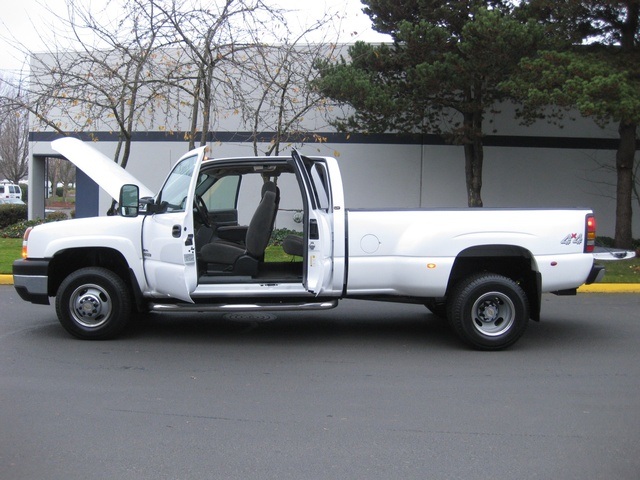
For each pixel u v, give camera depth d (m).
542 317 9.03
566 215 7.09
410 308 9.73
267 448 4.42
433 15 14.11
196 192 7.93
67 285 7.25
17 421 4.88
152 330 8.02
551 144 17.59
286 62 13.05
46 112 12.21
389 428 4.80
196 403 5.32
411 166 17.58
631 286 11.20
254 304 7.14
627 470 4.09
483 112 15.27
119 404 5.28
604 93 11.54
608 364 6.60
